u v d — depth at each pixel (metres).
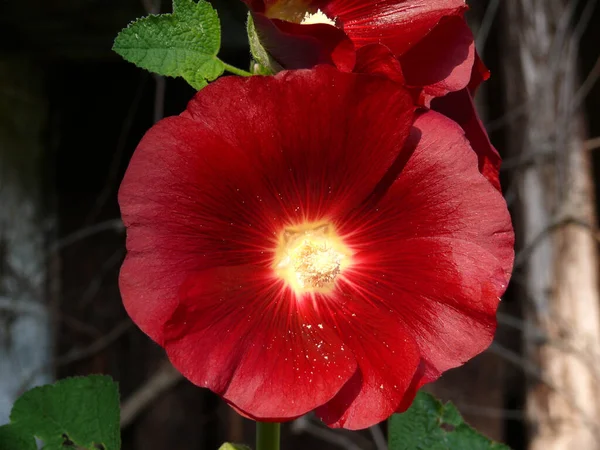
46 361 0.65
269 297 0.23
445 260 0.22
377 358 0.22
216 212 0.21
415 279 0.23
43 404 0.26
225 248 0.22
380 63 0.21
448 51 0.23
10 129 0.64
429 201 0.22
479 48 0.67
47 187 0.67
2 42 0.61
